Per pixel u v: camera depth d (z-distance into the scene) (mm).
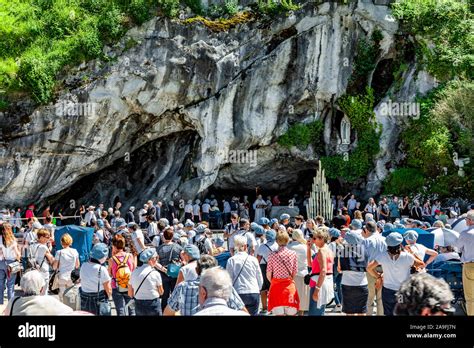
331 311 12086
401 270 8133
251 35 27500
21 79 24500
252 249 11570
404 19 28312
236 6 27938
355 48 28656
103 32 25750
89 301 8195
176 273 9602
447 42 28125
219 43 27125
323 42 28203
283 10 27594
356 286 8812
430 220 24641
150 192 29719
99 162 27516
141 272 8086
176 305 6781
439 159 26641
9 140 24688
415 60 28734
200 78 27047
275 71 27953
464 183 26312
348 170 29094
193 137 29641
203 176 28516
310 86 28469
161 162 30188
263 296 11453
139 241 11766
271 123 28609
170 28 26453
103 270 8242
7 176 25062
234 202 30016
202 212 28297
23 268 13078
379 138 28625
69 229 14148
